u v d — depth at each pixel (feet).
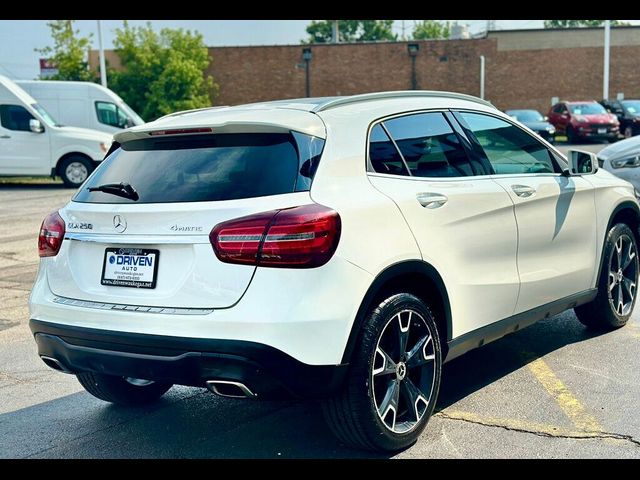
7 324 22.75
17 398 16.56
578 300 18.16
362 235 12.08
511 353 18.43
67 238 13.25
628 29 142.72
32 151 62.49
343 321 11.62
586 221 18.07
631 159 36.68
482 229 14.69
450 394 15.81
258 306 11.21
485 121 16.30
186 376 11.62
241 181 12.12
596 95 145.18
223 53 143.74
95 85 76.13
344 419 12.18
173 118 14.34
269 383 11.31
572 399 15.25
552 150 17.99
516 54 144.15
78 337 12.55
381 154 13.46
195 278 11.65
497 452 12.94
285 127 12.35
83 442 14.03
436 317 13.92
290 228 11.30
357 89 144.87
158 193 12.55
